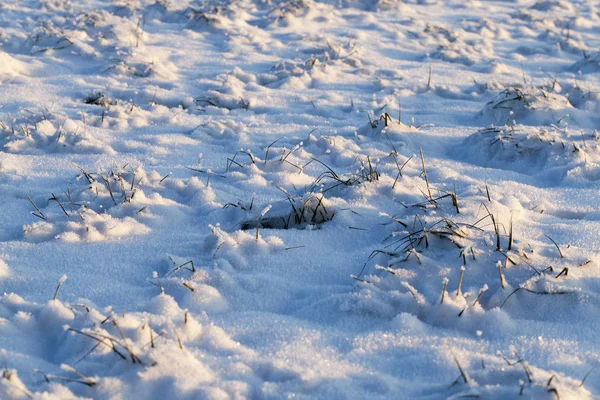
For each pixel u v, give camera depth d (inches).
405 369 105.5
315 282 135.9
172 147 221.3
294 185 181.6
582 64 349.4
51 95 281.7
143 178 182.4
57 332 113.5
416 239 139.1
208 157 212.8
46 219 159.8
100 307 123.6
